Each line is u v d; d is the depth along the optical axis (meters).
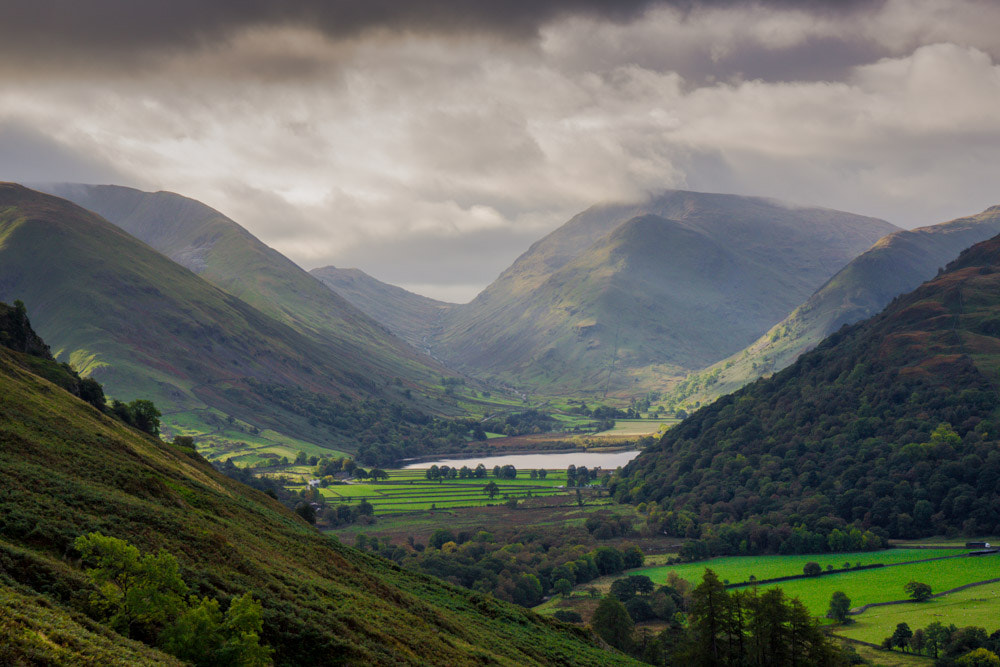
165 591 50.50
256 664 48.34
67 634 39.94
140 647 43.94
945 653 128.25
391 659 61.47
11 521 54.66
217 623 50.22
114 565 49.69
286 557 82.56
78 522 59.38
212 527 78.06
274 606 61.56
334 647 59.25
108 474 78.31
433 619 85.06
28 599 43.50
